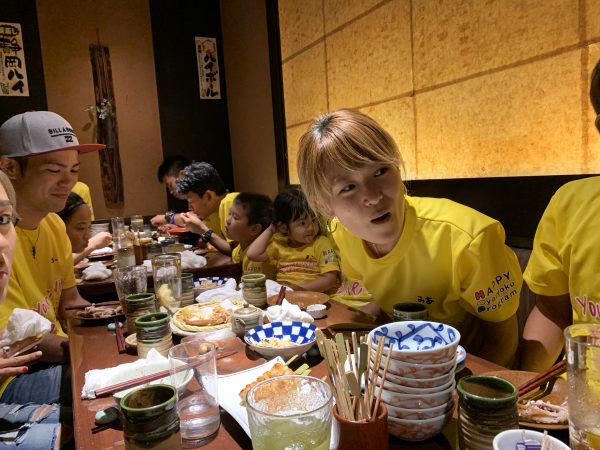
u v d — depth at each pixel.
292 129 4.45
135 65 5.71
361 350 0.82
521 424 0.82
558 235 1.34
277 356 1.24
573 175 1.97
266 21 4.67
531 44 2.16
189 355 1.06
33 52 5.23
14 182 2.08
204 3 5.95
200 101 6.05
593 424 0.67
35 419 1.53
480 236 1.33
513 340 1.45
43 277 2.20
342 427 0.77
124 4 5.61
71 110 5.48
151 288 2.67
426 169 2.89
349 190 1.21
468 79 2.51
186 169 4.20
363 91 3.40
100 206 5.70
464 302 1.45
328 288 2.46
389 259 1.46
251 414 0.74
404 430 0.84
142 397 0.84
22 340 1.45
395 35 3.00
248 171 5.69
